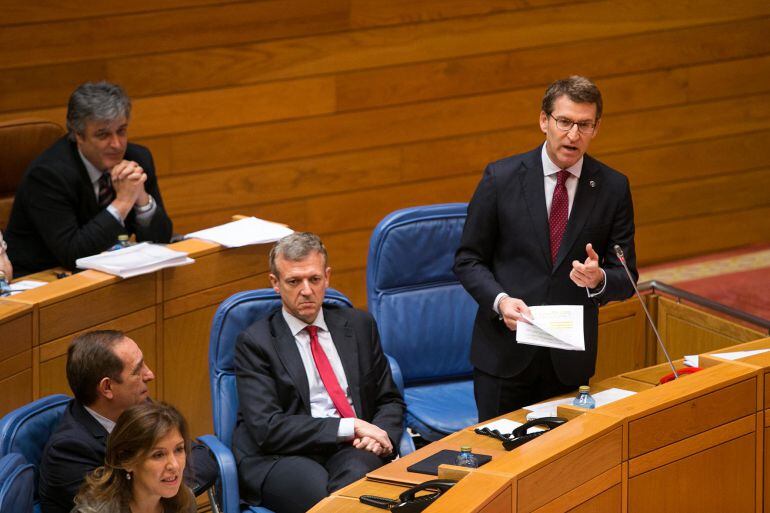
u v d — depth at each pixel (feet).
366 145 58.95
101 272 38.68
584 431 28.19
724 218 68.44
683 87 65.62
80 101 41.01
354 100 58.13
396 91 58.95
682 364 35.88
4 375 34.96
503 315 32.14
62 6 51.01
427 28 58.80
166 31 53.42
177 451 27.99
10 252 42.52
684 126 66.28
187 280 40.57
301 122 57.31
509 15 60.39
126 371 30.94
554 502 27.12
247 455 33.68
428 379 41.24
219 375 35.12
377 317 40.22
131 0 52.34
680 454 30.71
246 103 55.88
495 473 25.72
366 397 35.45
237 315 35.37
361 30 57.41
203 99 54.95
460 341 41.01
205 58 54.49
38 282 39.96
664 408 30.04
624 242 33.32
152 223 43.14
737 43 66.33
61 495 29.96
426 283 40.70
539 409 32.42
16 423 30.48
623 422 29.09
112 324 38.45
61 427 30.71
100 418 31.22
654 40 64.18
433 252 40.29
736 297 61.72
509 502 25.44
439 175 61.00
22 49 50.67
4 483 25.86
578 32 62.23
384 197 60.03
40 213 41.37
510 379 33.68
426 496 26.23
